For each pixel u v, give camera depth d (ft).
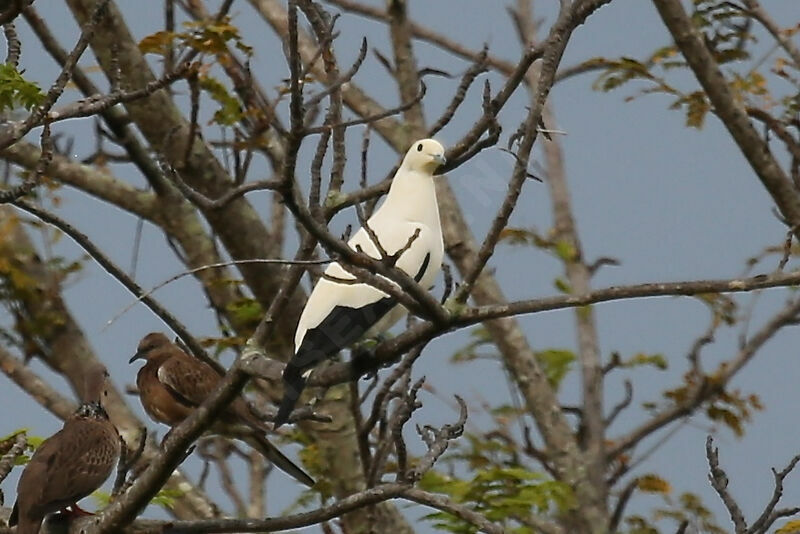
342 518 43.57
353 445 44.04
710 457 33.19
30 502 33.04
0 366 46.88
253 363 30.37
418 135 47.88
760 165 44.32
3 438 34.68
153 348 43.78
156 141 45.19
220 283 46.80
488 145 33.50
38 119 28.71
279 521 31.07
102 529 30.63
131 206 47.01
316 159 26.89
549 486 39.65
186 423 29.89
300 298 46.57
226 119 42.34
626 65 45.50
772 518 32.73
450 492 40.29
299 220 26.81
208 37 40.34
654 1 43.24
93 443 34.45
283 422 30.17
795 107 45.29
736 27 46.24
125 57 43.93
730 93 43.73
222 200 28.09
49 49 42.57
